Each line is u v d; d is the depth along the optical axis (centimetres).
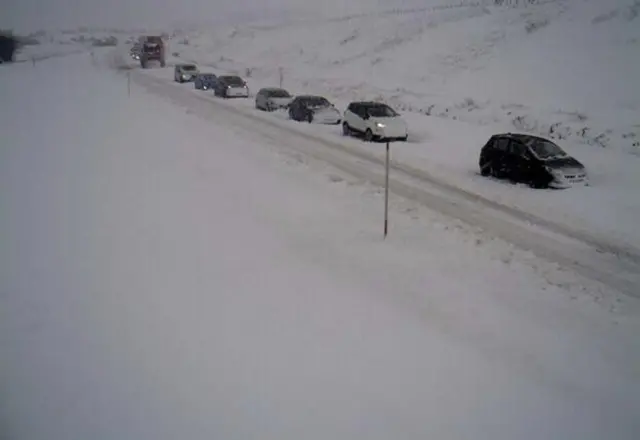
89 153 2064
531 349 789
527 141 1677
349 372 737
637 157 1930
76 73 5250
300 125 2681
